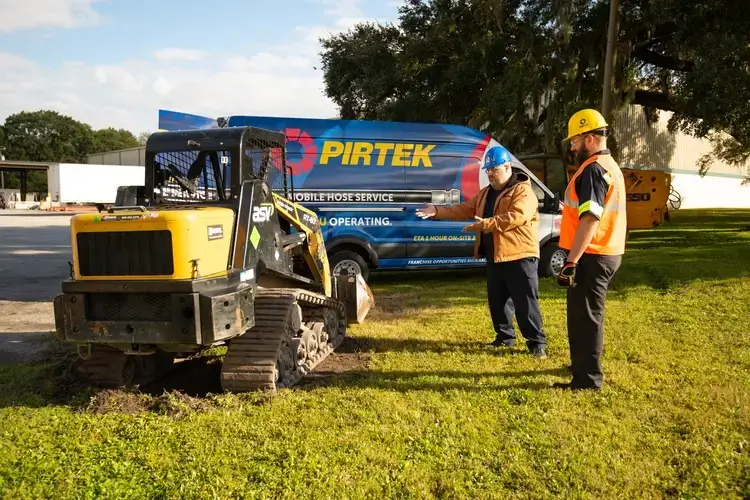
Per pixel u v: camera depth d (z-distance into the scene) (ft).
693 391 15.08
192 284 13.09
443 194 32.76
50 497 10.26
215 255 14.12
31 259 47.34
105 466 11.27
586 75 59.11
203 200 15.47
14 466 11.38
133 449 11.98
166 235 13.32
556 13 53.01
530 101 57.47
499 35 57.21
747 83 46.83
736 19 48.47
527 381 16.25
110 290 13.53
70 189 136.05
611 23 48.73
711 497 10.21
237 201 15.19
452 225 32.94
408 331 22.38
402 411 13.80
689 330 21.43
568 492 10.36
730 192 146.10
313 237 19.77
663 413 13.78
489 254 19.60
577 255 14.21
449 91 60.39
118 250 13.66
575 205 14.93
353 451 11.77
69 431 13.00
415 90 64.59
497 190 19.29
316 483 10.49
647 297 27.78
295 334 16.72
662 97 67.36
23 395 15.48
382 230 31.86
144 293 13.55
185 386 16.58
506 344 20.11
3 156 311.88
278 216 17.53
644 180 55.93
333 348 19.61
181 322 13.17
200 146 15.46
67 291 13.84
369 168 31.63
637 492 10.41
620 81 55.77
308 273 20.80
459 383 16.01
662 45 62.08
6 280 36.88
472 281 35.68
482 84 59.52
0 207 162.91
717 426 13.01
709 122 50.65
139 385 15.64
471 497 10.26
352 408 14.08
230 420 13.29
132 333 13.48
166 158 15.94
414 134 32.48
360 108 74.84
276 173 18.65
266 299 15.87
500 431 12.84
